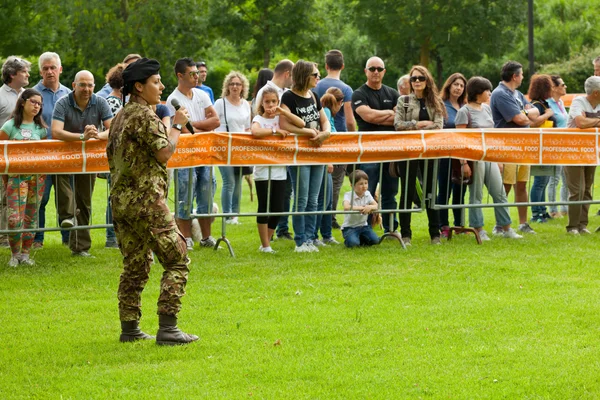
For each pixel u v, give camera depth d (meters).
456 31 48.81
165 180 7.06
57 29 39.84
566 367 6.50
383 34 50.28
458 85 12.97
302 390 6.07
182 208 11.52
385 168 11.90
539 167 12.90
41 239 11.91
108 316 8.17
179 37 41.50
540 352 6.86
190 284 9.39
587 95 12.69
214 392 6.03
